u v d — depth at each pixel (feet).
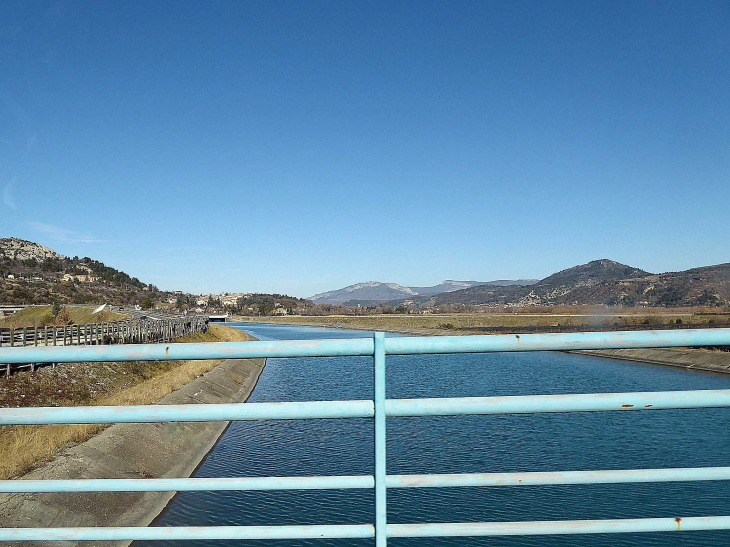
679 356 156.15
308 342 4.92
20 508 32.32
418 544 35.42
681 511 42.60
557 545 35.99
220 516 41.32
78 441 47.26
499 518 40.98
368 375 132.57
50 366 71.87
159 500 43.45
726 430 71.15
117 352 4.92
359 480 5.03
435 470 53.67
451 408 4.90
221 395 94.22
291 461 57.88
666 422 76.02
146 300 499.51
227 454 60.90
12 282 563.89
